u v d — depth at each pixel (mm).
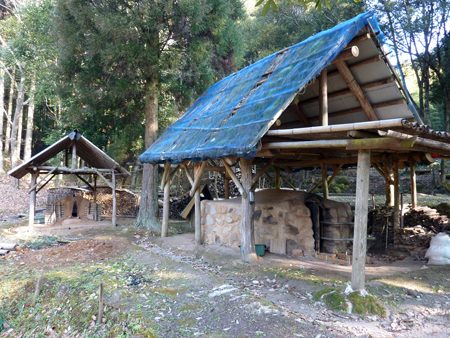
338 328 4559
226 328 4598
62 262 8375
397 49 18344
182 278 6770
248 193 7719
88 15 12500
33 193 12578
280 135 6559
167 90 16484
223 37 15523
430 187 18656
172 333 4551
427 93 18531
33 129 33031
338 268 7328
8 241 10789
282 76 7828
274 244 8609
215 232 9758
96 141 16500
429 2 17547
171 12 12617
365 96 8719
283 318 4754
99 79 14641
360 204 5609
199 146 8180
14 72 25562
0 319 6199
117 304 5605
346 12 20969
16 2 21891
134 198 16750
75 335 5371
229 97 9742
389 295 5648
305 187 20172
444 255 7555
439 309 5219
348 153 9125
